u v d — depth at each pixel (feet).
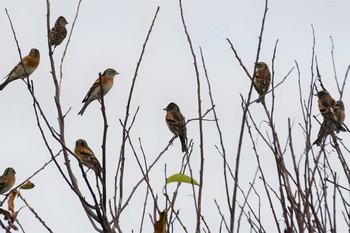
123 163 36.55
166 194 35.73
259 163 37.93
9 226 40.24
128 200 38.17
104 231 34.01
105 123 34.37
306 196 36.86
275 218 35.91
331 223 36.68
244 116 34.96
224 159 35.58
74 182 45.24
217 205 35.76
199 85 36.86
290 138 39.01
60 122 48.01
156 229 35.40
